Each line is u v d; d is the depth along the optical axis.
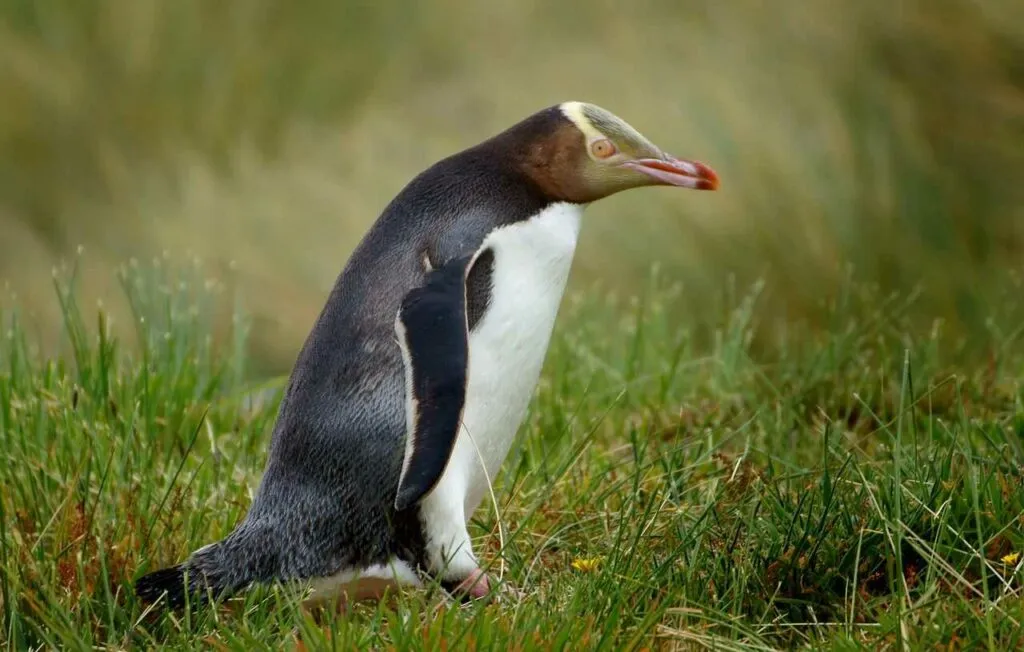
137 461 16.92
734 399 19.77
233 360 22.11
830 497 14.02
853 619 12.73
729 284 25.94
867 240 26.52
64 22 38.50
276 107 37.16
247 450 18.09
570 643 12.09
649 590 13.13
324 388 14.19
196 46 38.00
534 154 14.80
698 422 19.12
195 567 14.09
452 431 13.31
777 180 27.31
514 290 14.44
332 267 30.78
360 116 35.94
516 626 12.37
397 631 12.27
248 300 30.00
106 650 13.00
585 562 14.00
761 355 24.33
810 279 26.22
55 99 36.88
